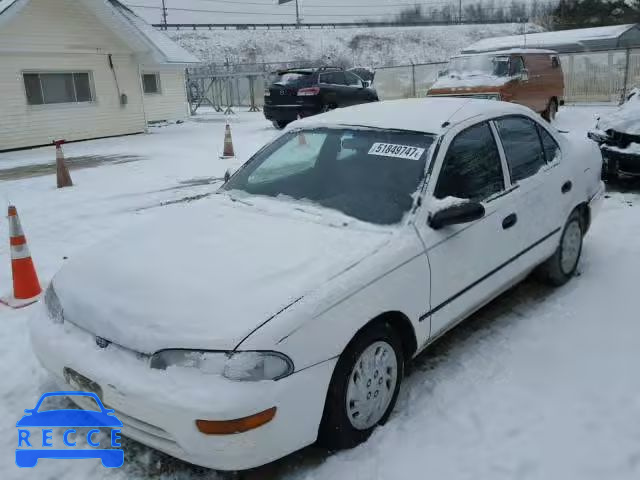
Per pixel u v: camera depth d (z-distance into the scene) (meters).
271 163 3.99
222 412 2.23
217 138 16.23
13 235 4.68
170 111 22.48
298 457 2.82
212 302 2.52
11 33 15.19
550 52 16.08
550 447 2.77
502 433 2.88
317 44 73.69
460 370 3.48
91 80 17.52
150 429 2.43
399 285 2.87
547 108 15.49
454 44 75.00
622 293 4.40
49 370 2.86
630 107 7.91
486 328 4.02
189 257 2.93
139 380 2.38
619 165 7.43
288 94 16.88
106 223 7.14
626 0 53.53
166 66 21.42
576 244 4.69
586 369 3.41
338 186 3.49
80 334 2.72
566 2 57.28
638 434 2.83
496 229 3.56
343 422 2.68
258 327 2.38
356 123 3.84
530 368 3.46
